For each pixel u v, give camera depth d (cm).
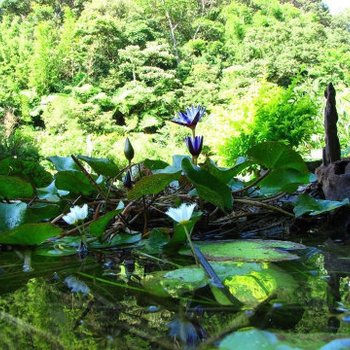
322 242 72
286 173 84
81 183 88
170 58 1308
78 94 1183
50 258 61
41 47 1216
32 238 66
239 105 564
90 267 55
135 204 82
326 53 1303
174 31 1541
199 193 75
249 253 61
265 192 86
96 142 923
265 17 1672
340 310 35
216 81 1321
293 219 86
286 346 27
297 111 416
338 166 92
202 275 48
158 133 1188
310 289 42
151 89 1180
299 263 55
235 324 32
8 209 73
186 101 1227
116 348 28
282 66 1297
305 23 1480
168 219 86
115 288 44
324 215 90
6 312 36
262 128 420
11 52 1242
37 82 1195
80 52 1316
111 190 91
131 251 66
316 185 103
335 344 26
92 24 1303
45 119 1074
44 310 37
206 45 1520
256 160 82
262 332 29
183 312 35
